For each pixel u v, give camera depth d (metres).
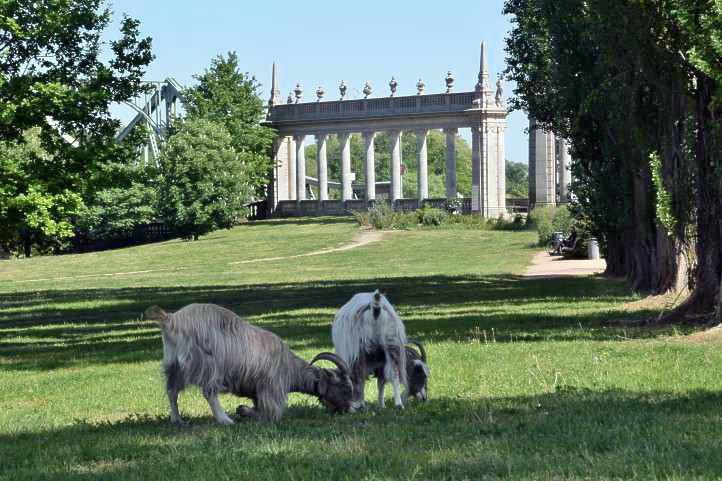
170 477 8.59
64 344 25.94
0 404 15.59
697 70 23.19
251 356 11.70
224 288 46.84
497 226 93.50
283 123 123.25
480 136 107.94
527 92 44.62
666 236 29.70
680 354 17.98
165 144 100.50
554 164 98.94
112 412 14.27
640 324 24.42
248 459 9.23
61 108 30.36
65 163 31.75
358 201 118.06
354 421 11.75
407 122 113.69
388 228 96.50
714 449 8.82
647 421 10.65
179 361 11.49
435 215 97.56
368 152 117.19
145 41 33.22
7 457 10.01
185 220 95.19
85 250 105.12
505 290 39.94
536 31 42.59
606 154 37.72
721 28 20.34
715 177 23.48
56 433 11.85
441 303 34.88
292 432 10.88
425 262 64.44
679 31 22.62
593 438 9.62
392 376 12.68
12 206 28.97
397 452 9.25
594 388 14.35
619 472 7.96
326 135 121.56
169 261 74.94
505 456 8.84
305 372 12.29
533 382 15.32
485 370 16.92
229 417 12.02
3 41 30.58
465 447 9.38
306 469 8.65
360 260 68.19
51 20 30.44
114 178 32.56
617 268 44.47
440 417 11.78
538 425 10.60
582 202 42.53
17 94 29.83
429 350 20.14
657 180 25.34
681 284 29.41
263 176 121.31
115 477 8.67
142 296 43.31
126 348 24.19
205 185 95.50
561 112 40.06
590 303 31.91
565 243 64.31
